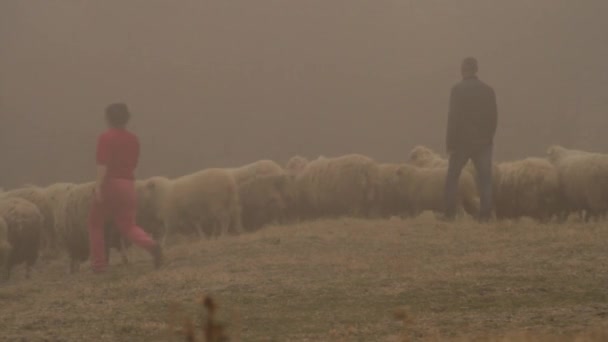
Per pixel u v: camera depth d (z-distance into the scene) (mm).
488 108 66312
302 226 68125
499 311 35875
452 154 66875
